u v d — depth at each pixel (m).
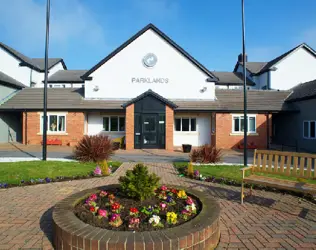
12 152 14.49
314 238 3.85
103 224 3.45
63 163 9.97
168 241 2.96
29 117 19.11
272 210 5.11
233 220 4.56
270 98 20.84
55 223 3.44
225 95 21.77
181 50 20.97
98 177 8.06
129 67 20.97
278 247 3.56
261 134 19.03
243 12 10.49
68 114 19.11
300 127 18.86
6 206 5.25
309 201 5.70
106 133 20.44
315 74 28.39
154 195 4.54
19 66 27.58
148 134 17.77
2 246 3.55
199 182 7.55
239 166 10.14
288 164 5.79
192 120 20.64
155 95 17.62
